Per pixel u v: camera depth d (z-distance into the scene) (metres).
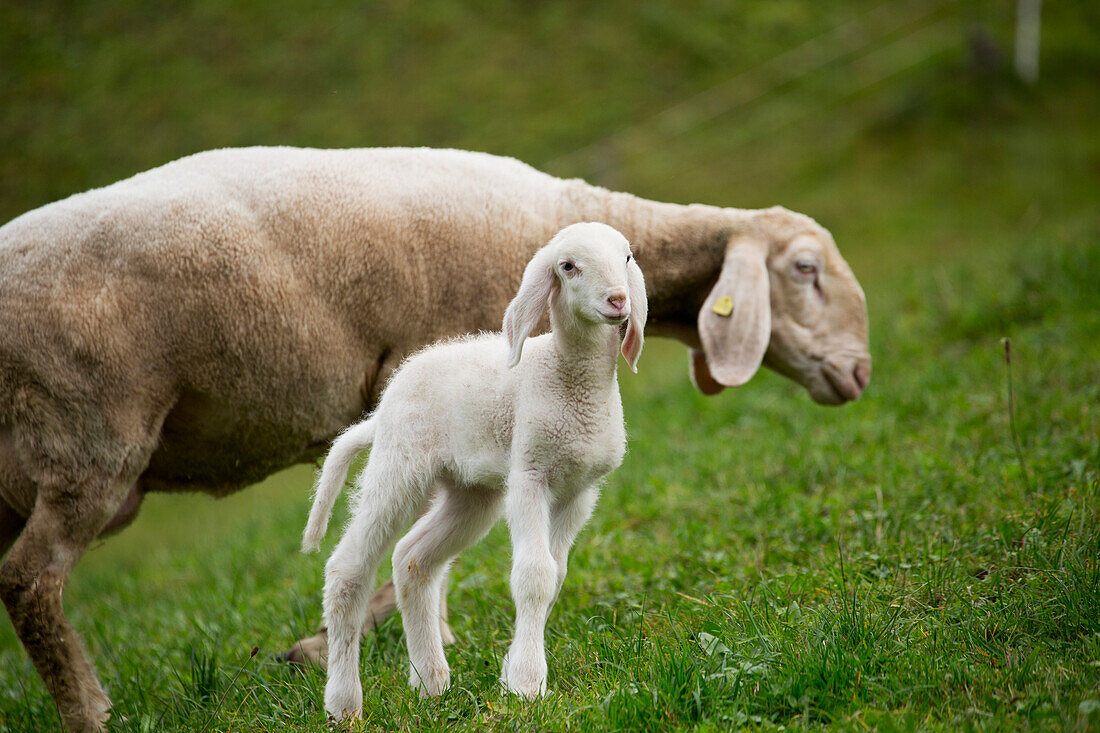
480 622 7.19
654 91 38.47
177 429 7.27
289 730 5.41
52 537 6.71
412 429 5.58
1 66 42.78
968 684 4.76
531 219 7.99
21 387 6.65
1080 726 4.22
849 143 31.61
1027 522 6.64
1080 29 36.00
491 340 5.81
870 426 10.22
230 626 8.69
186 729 5.86
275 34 43.78
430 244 7.64
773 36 41.12
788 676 4.88
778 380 13.79
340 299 7.39
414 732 5.04
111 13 45.56
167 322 6.91
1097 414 8.66
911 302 16.00
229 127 38.59
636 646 5.52
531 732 4.76
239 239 7.09
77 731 6.54
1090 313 12.22
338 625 5.54
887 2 41.84
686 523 8.62
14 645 11.81
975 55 33.31
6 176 37.12
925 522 7.29
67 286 6.74
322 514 5.83
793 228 8.56
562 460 5.32
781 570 6.96
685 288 8.52
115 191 7.21
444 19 44.00
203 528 18.78
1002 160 29.14
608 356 5.36
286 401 7.36
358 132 37.75
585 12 43.78
